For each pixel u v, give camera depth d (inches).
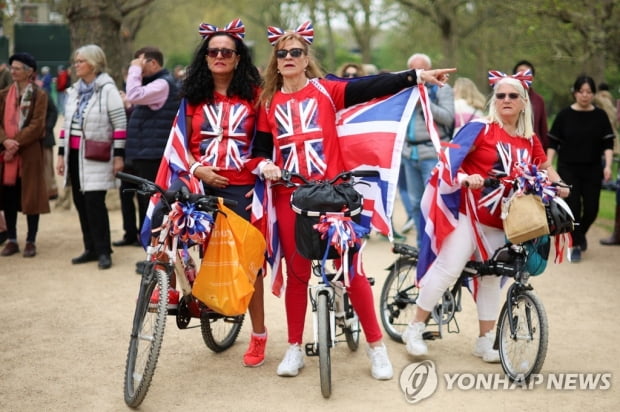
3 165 323.9
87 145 298.4
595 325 237.3
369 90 191.2
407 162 336.2
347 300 202.7
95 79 300.5
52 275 299.6
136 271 302.8
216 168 191.9
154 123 292.5
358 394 182.5
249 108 194.5
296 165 188.1
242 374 197.0
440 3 822.5
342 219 177.6
